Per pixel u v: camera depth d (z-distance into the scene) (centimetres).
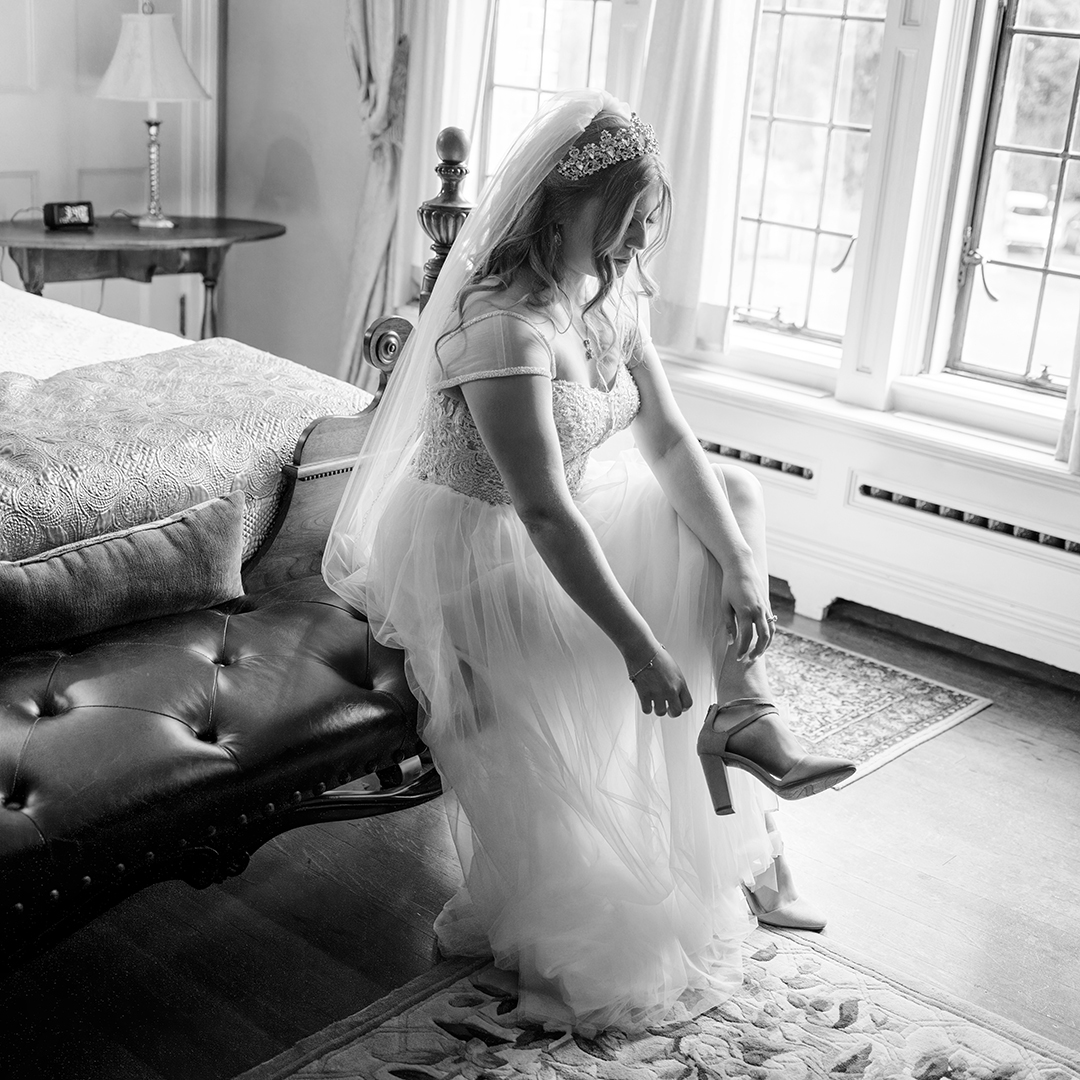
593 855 208
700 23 365
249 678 205
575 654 207
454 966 216
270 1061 190
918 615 364
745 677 207
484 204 205
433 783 223
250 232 480
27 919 166
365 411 268
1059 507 334
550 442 194
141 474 234
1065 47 342
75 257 448
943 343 376
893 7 350
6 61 462
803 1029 205
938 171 357
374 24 448
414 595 212
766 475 389
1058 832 274
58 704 191
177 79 459
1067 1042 209
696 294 390
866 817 274
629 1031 202
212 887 234
